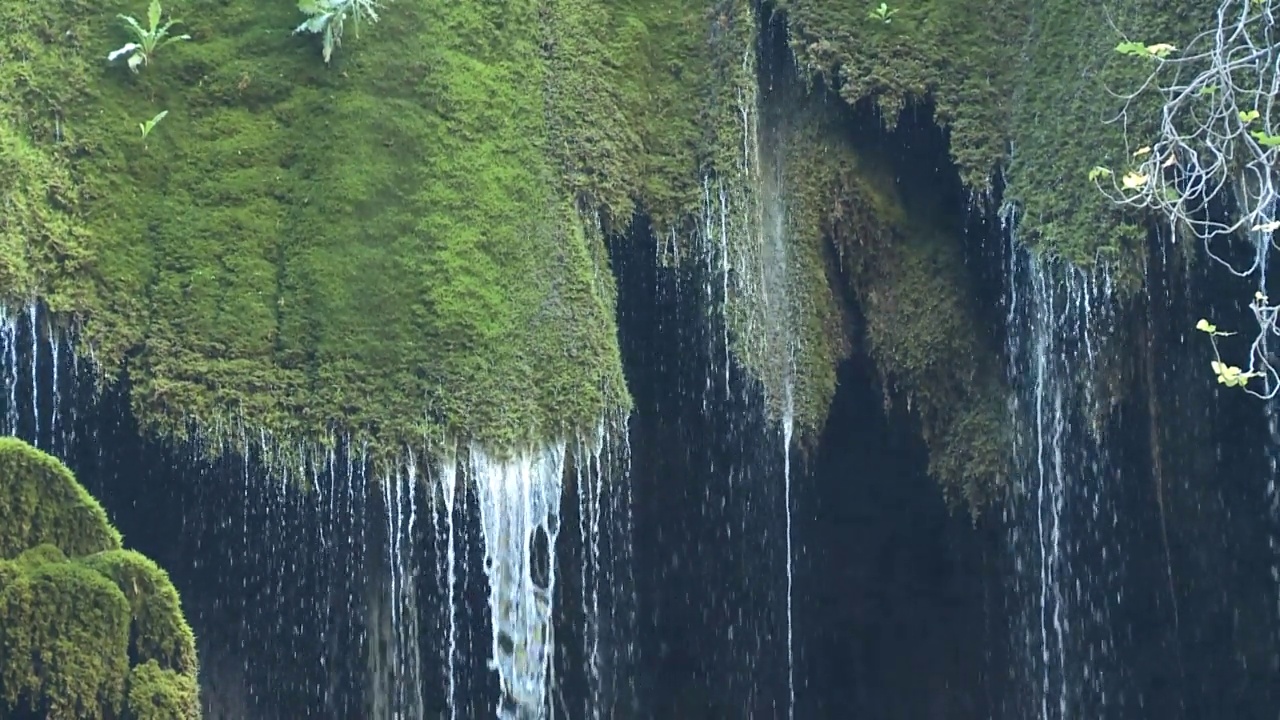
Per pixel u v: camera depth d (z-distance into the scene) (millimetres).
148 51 14266
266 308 13836
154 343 13648
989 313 15070
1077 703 15484
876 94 14945
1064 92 14391
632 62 15297
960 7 15102
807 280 15188
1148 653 15406
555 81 14945
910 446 15555
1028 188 14398
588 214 14734
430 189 14180
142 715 8836
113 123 14086
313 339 13781
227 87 14359
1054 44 14656
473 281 14047
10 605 8672
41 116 13961
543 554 14414
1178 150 13320
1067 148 14195
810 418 15141
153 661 8977
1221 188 13352
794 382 15117
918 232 15312
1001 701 16203
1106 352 13953
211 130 14258
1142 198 13375
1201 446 14578
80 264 13664
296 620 14203
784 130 15281
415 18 14664
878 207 15242
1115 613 15242
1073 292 13992
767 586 16047
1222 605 15188
